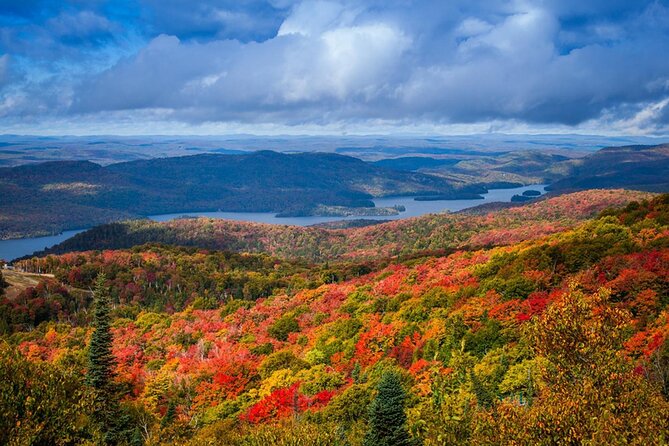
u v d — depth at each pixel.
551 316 23.47
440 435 23.81
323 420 49.66
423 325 66.62
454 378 35.34
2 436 26.81
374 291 95.25
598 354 21.94
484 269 80.44
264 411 54.47
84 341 96.94
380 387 35.41
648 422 19.64
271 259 195.88
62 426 29.36
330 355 70.75
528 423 20.77
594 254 68.62
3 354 30.59
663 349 38.53
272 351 78.31
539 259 71.94
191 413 59.03
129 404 54.56
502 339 56.75
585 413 20.19
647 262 59.78
